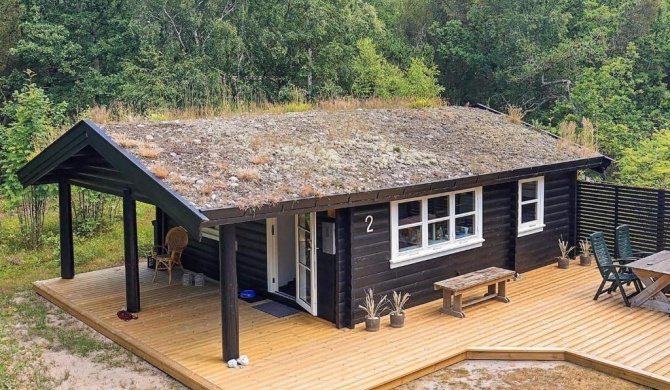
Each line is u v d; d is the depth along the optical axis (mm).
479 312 8844
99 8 25891
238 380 6633
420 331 8094
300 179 7926
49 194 13312
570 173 11859
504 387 6637
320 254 8492
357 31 25641
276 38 23688
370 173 8633
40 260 12625
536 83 25328
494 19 26125
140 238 13938
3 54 23953
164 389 6766
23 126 13969
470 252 9945
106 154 7879
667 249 11047
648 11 24734
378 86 25141
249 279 9930
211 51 23219
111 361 7590
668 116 23297
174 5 23453
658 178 16203
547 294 9680
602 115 21828
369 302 8211
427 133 11414
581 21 25953
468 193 9938
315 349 7523
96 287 10414
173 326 8438
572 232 11961
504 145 11328
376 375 6707
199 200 6691
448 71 29797
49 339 8359
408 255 8906
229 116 11344
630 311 8789
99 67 26125
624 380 6770
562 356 7340
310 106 13219
